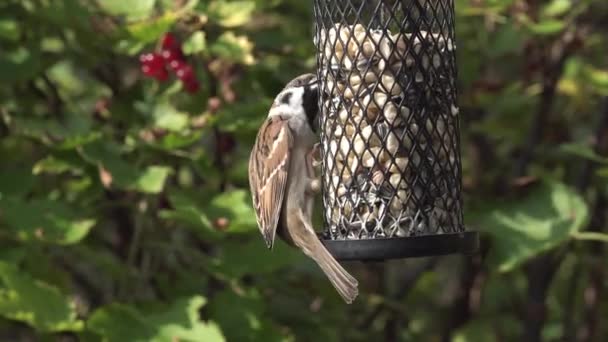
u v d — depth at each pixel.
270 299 11.64
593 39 12.40
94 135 9.99
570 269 14.71
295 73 11.43
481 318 14.62
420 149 8.66
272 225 8.33
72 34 11.42
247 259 10.35
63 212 10.24
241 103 10.79
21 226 10.00
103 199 11.12
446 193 8.84
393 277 14.60
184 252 10.55
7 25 10.61
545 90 12.34
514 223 10.77
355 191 8.68
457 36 12.55
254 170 8.57
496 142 14.28
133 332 9.67
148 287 10.98
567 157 13.56
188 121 10.20
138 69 11.43
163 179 9.80
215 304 10.51
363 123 8.66
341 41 8.70
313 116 8.70
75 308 9.82
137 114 10.76
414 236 8.13
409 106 8.64
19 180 10.65
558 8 11.47
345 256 8.23
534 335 12.94
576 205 10.77
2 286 9.94
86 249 10.50
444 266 15.41
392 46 8.61
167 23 9.78
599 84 11.73
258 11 11.09
